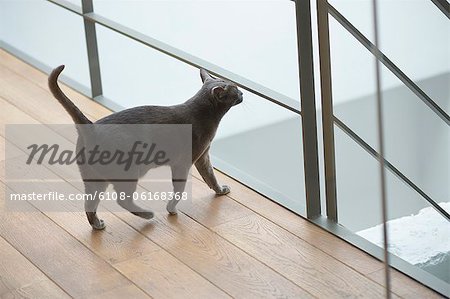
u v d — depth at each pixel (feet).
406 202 9.21
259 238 10.34
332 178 10.51
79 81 15.11
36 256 10.08
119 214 11.03
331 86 10.16
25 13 15.99
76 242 10.37
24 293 9.36
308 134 10.37
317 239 10.27
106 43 14.39
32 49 16.16
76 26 14.66
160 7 13.32
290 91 12.05
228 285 9.41
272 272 9.62
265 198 11.29
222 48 12.73
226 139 13.01
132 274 9.68
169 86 13.57
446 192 9.32
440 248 9.35
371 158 10.73
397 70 8.76
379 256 9.80
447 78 8.89
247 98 12.60
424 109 8.96
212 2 12.59
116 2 13.87
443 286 9.16
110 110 14.01
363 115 10.41
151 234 10.52
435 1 8.64
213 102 10.69
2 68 15.78
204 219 10.84
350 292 9.20
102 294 9.31
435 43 8.77
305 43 9.98
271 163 12.74
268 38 12.04
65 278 9.63
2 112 13.99
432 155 9.14
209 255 10.02
